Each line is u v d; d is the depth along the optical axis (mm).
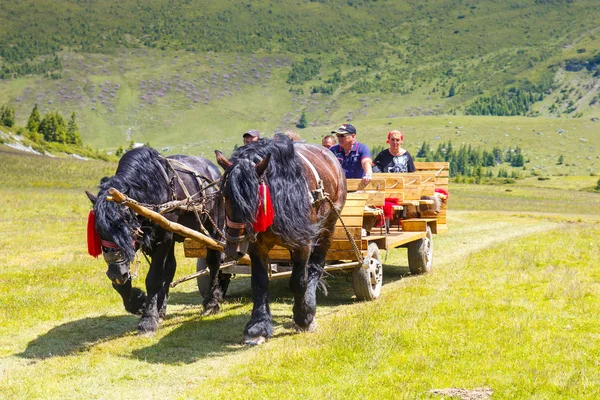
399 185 11992
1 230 23094
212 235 9656
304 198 7602
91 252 7719
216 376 7023
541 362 7188
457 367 7059
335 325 8617
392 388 6426
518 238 19234
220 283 10695
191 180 9094
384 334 8180
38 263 15359
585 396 6207
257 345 8055
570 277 12102
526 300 10273
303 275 8148
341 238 9953
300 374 6902
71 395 6496
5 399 6348
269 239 7719
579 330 8562
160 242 8578
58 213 30641
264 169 7246
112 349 8023
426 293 10875
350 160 11695
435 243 19141
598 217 40750
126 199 7293
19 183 58812
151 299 8695
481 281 11875
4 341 8586
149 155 8336
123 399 6402
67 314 10078
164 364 7441
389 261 15375
